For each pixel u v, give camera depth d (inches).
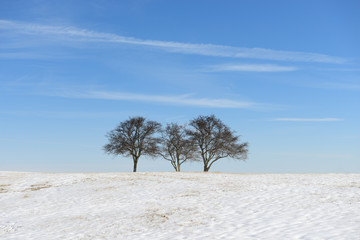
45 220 837.2
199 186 1208.2
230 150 2336.4
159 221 778.2
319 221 724.0
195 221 768.3
